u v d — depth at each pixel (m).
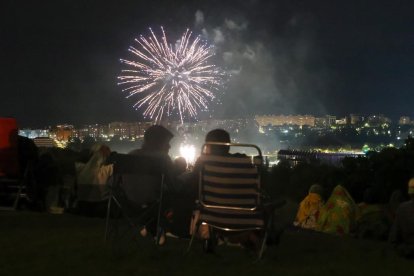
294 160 28.14
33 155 11.48
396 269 6.50
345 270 6.34
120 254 6.77
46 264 6.32
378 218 10.64
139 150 7.68
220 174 6.53
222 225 6.54
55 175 11.98
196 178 7.26
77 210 10.80
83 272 6.00
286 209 16.16
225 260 6.67
